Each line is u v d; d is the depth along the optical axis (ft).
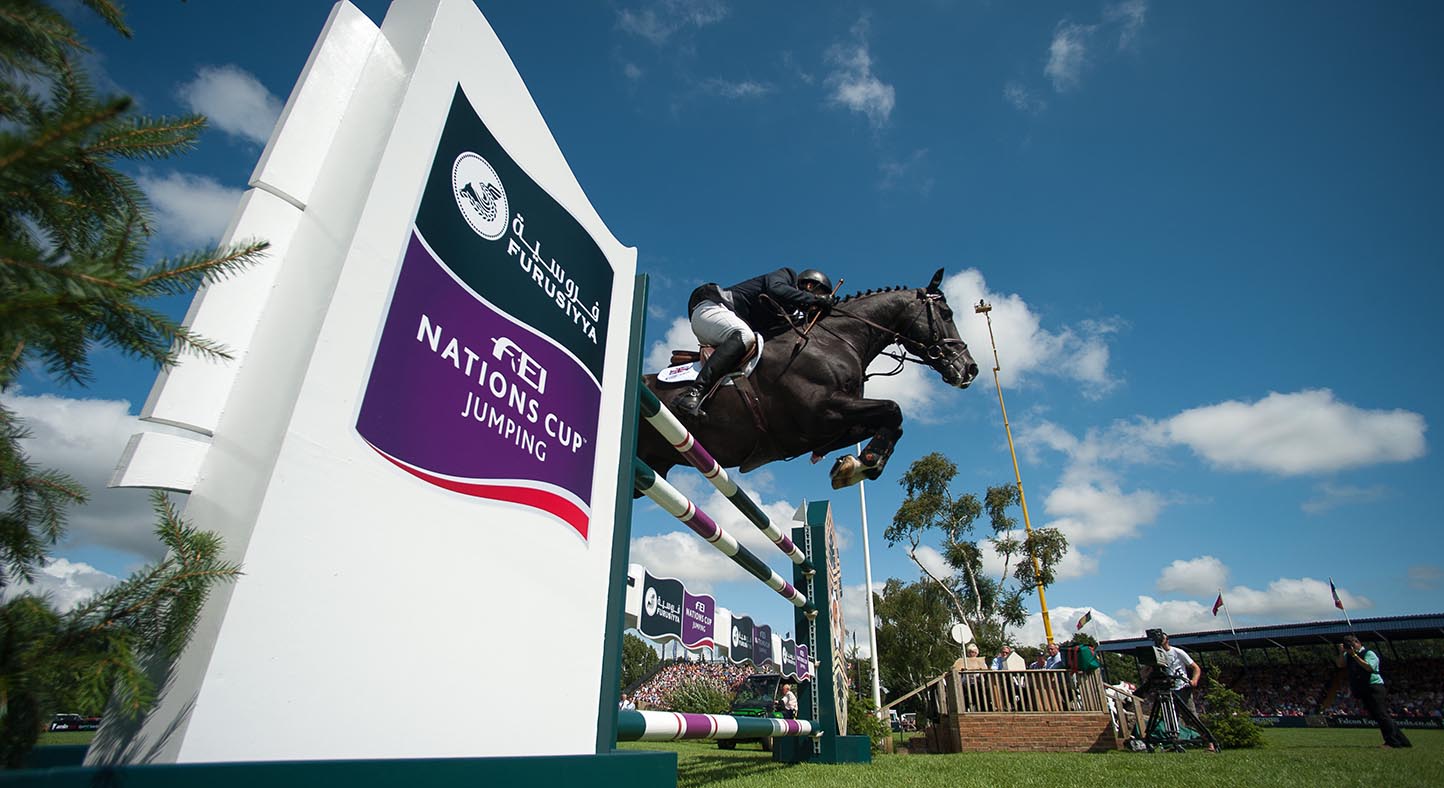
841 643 19.88
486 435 5.24
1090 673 33.99
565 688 5.70
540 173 6.78
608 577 6.91
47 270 2.51
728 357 9.77
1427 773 14.20
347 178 4.37
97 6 3.25
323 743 3.51
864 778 12.37
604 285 7.96
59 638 2.73
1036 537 90.27
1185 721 28.02
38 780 2.39
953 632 40.91
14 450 3.47
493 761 4.27
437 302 4.87
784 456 11.34
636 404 7.98
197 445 3.59
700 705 44.91
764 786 10.66
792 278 11.71
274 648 3.33
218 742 3.03
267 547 3.34
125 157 3.24
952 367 13.47
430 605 4.36
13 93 3.17
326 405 3.78
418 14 5.29
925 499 97.81
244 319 3.87
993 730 32.83
